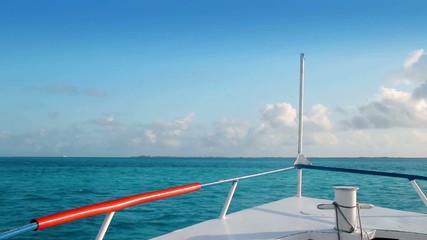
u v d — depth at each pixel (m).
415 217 4.57
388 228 4.02
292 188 30.38
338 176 46.19
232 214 4.79
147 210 17.83
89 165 110.38
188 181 43.41
